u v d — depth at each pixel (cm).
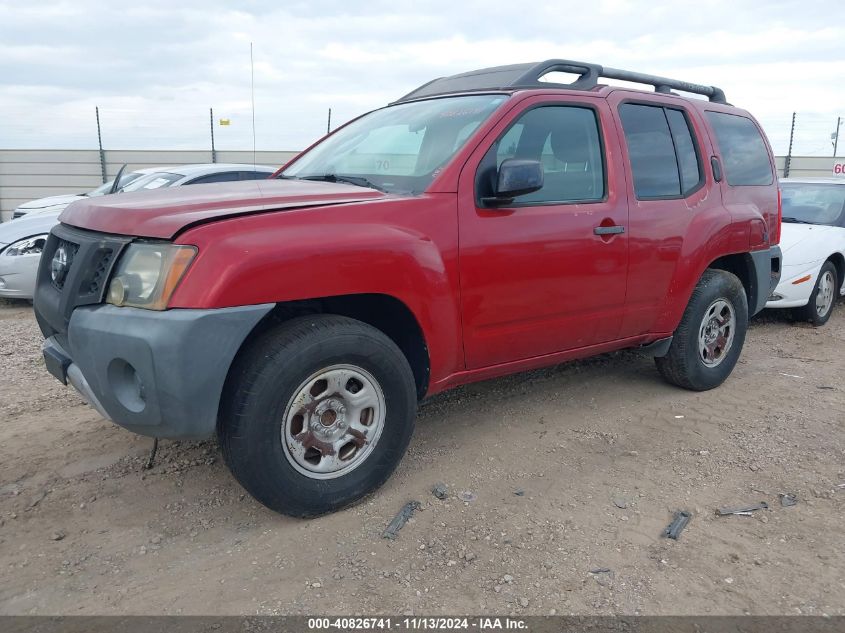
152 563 274
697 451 380
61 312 284
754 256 497
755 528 303
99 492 328
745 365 552
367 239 293
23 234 756
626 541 291
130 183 889
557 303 370
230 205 288
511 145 354
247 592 256
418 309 312
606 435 402
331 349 286
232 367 281
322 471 299
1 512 308
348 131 436
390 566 272
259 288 266
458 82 433
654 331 435
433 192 323
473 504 320
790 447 387
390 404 313
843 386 498
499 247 338
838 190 801
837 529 302
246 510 314
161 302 259
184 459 363
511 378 503
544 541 290
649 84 462
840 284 734
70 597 253
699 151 457
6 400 454
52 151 1909
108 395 273
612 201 390
